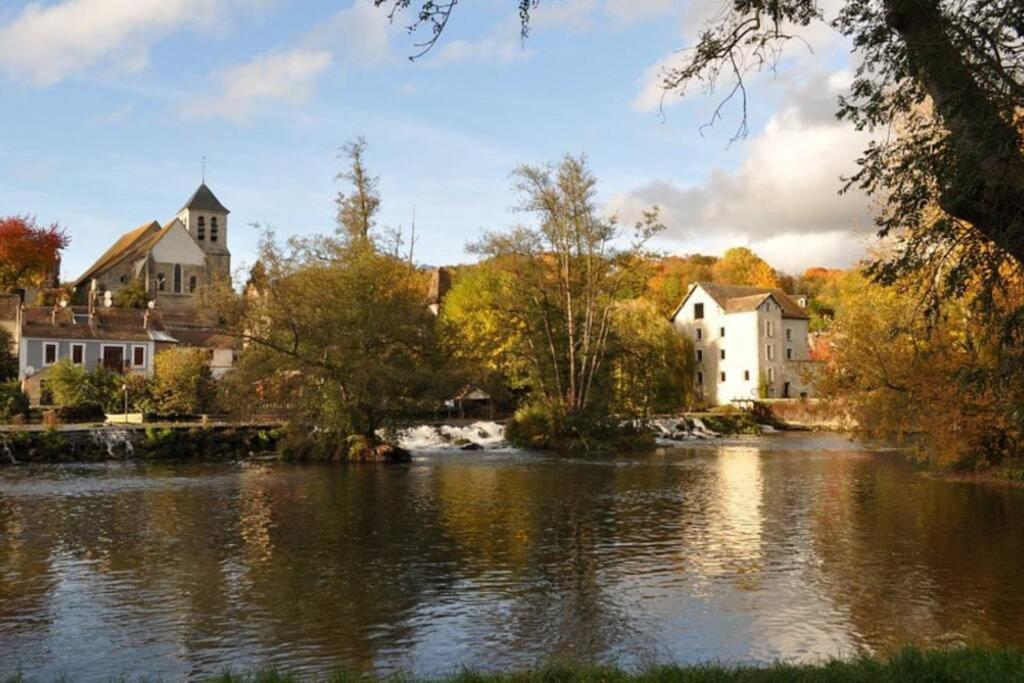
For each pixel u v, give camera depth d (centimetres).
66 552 1866
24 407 5359
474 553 1850
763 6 1137
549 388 5344
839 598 1452
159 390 5738
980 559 1742
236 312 4209
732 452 4822
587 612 1381
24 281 10025
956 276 1273
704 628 1292
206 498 2777
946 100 1058
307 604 1434
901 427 3312
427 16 991
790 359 8906
